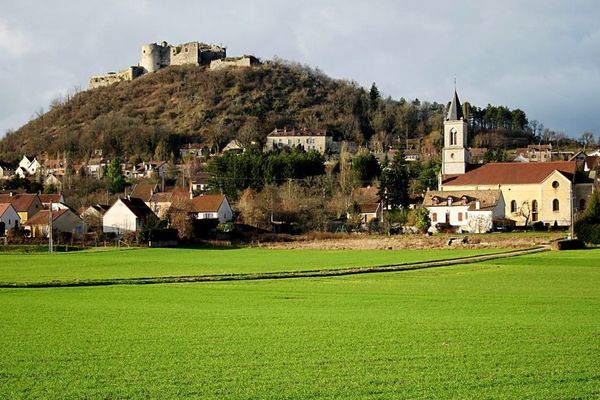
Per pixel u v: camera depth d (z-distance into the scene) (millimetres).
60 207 187125
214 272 87125
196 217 171375
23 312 54250
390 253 116562
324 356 38031
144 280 77938
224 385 32656
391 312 53188
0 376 34594
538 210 170375
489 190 169625
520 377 33531
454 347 39875
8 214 170125
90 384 33125
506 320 48938
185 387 32438
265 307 56438
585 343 40656
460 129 184375
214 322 48812
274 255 117188
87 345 41375
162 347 40625
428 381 33031
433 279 77062
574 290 66250
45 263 103875
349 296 63344
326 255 115188
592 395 30703
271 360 37250
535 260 96750
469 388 31906
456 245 127375
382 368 35406
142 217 163750
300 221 170750
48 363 37094
